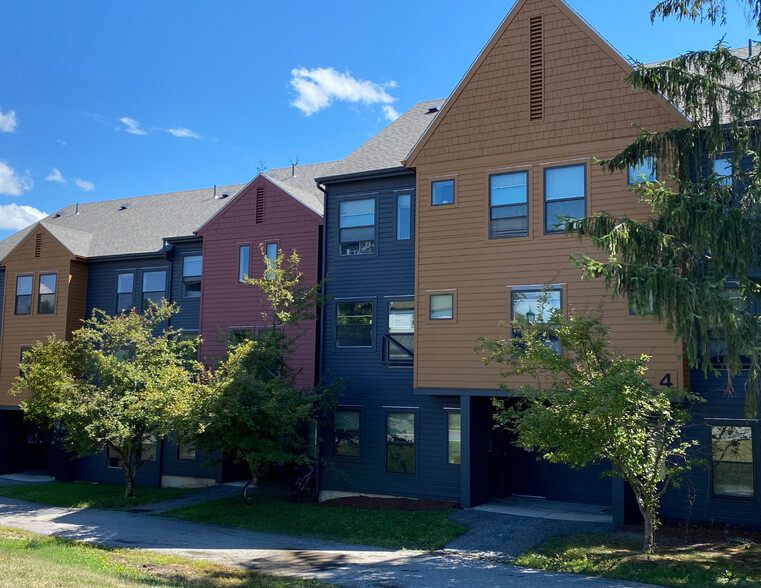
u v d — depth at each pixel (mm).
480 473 18375
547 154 17344
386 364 20188
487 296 17703
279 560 14016
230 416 17500
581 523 15875
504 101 18047
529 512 17219
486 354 17547
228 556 14414
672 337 14578
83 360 23828
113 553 14578
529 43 17875
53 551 14367
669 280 11664
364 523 16875
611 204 16422
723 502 15562
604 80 16844
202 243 25906
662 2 13500
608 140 16641
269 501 20406
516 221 17609
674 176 13984
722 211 12023
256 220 23750
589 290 16484
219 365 19984
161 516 19469
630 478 13250
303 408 18172
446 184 18672
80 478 27281
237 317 23688
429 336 18359
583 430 12625
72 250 27984
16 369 28594
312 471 20875
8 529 17672
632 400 12000
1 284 30750
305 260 22547
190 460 24781
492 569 12961
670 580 11555
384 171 20484
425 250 18672
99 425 20797
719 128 12992
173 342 23469
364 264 20969
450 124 18734
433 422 19250
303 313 20219
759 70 13078
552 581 11969
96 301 28266
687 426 14477
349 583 12117
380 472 19875
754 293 12586
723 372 15789
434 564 13438
